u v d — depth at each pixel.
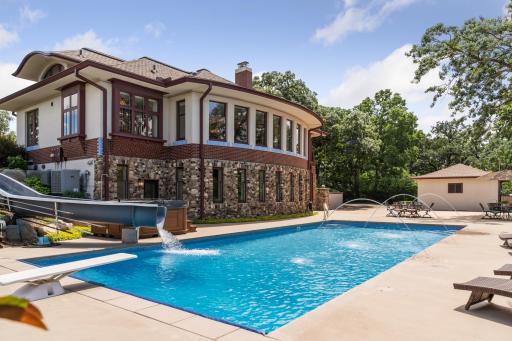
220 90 16.33
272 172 19.78
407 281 5.89
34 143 19.05
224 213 17.03
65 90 16.09
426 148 49.22
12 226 9.91
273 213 19.73
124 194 15.33
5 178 12.79
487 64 20.64
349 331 3.75
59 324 3.95
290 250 11.05
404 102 41.22
